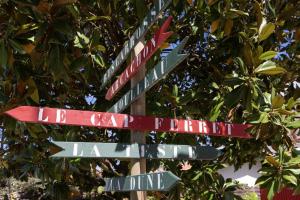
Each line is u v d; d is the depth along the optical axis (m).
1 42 2.53
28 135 3.62
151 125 2.53
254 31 3.15
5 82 2.94
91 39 3.20
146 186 2.25
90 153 2.39
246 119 2.82
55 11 2.44
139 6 2.99
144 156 2.50
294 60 3.51
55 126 3.52
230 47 3.32
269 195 2.74
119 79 2.74
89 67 3.29
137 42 2.45
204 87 3.66
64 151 2.34
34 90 2.82
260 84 2.64
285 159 2.74
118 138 3.99
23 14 2.59
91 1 3.08
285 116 2.84
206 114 3.58
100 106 3.82
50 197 4.50
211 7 3.14
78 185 4.43
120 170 4.31
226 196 3.59
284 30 3.50
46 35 2.51
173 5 3.52
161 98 3.59
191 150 2.59
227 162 3.77
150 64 3.14
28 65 3.01
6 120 2.95
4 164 4.10
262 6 3.32
